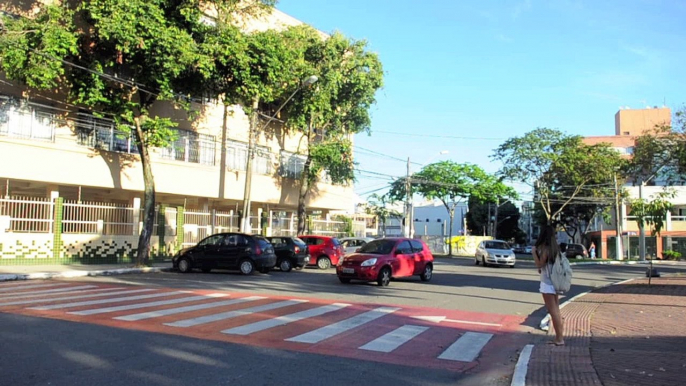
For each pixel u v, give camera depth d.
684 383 5.98
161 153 24.52
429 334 9.09
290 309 11.00
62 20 19.12
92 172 21.75
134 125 20.91
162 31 18.19
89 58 19.53
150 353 7.02
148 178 21.38
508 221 80.25
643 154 32.81
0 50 17.02
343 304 12.06
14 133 19.55
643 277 24.33
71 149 21.09
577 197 45.62
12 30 17.39
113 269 19.55
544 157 41.47
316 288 15.54
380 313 10.98
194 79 20.31
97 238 22.08
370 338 8.52
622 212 48.38
